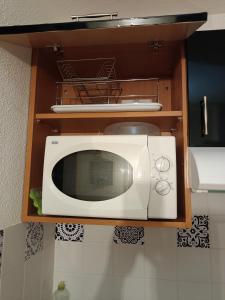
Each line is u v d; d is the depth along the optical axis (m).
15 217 0.74
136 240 1.04
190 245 1.01
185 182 0.73
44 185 0.75
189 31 0.68
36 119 0.83
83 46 0.80
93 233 1.07
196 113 0.75
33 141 0.82
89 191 0.74
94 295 1.03
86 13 1.01
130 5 0.98
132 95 1.05
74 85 1.08
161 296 1.00
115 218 0.72
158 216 0.69
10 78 0.73
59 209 0.74
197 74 0.76
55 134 1.01
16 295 0.74
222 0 0.96
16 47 0.76
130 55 0.87
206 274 0.99
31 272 0.85
